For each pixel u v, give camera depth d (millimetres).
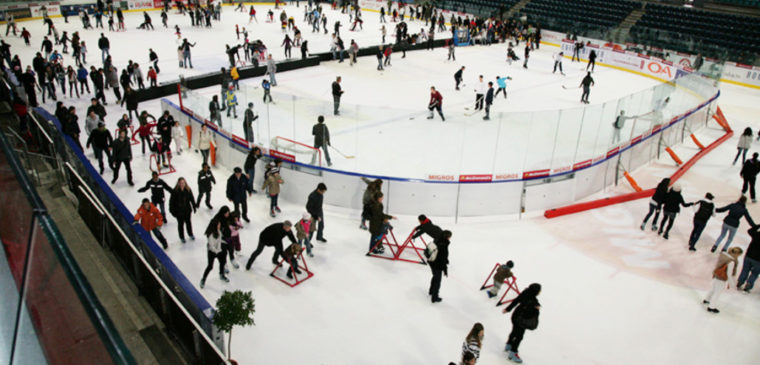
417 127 13867
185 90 17500
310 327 9734
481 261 12078
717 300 11086
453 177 13789
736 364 9391
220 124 15961
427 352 9289
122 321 9203
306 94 23781
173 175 15445
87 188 11648
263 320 9836
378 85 25906
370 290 10867
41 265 2445
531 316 8586
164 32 35812
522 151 14023
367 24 43062
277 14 45375
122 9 42312
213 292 10453
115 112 20109
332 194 13930
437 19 45375
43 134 14531
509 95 25297
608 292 11195
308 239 11703
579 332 9977
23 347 2330
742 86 29578
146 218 11031
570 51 34375
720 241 12656
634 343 9766
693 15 37250
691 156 19156
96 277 10297
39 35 32812
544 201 14430
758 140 21125
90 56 28422
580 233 13492
